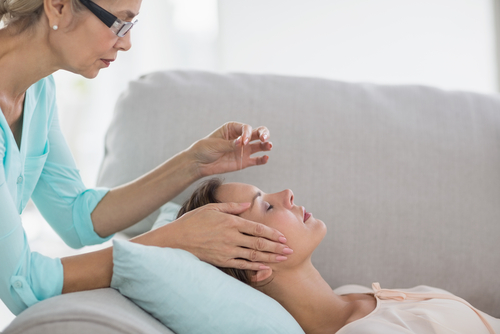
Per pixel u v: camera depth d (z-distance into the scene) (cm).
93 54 86
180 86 139
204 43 278
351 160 131
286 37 232
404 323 93
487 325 100
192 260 84
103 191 116
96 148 304
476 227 129
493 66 222
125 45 89
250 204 105
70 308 71
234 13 233
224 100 136
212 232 89
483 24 222
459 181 131
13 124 96
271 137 132
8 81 89
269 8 232
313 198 128
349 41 229
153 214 131
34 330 69
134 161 132
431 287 116
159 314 80
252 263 93
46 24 85
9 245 79
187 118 134
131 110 138
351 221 127
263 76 144
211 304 80
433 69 227
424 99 141
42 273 82
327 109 136
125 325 70
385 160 131
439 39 225
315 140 132
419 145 133
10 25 87
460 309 101
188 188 131
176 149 131
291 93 138
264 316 83
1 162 83
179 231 91
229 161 115
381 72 229
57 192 112
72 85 299
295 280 105
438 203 129
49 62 89
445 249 128
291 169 130
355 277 127
